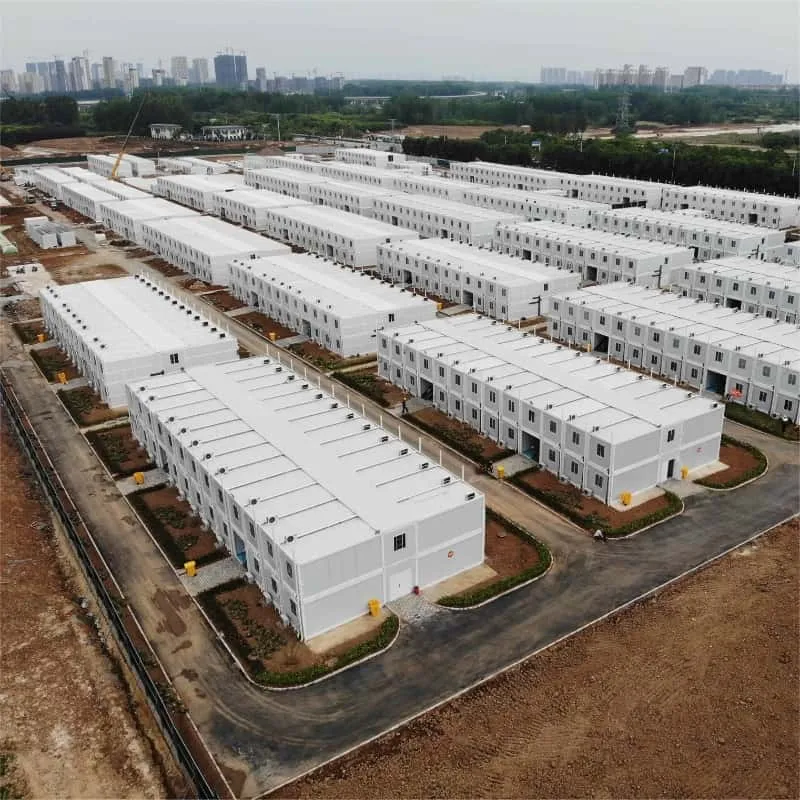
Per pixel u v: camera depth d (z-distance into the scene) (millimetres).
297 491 60344
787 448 79750
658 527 66125
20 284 147125
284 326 121750
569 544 64000
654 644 52062
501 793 41375
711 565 60625
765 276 122500
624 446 67625
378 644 52125
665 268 135125
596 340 109750
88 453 81500
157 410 75062
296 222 175125
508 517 68125
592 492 70562
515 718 46219
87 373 99938
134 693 49344
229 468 63781
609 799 40812
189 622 55562
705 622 54031
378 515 56531
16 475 77062
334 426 71938
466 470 76562
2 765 43844
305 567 50750
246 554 59438
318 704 47719
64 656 52500
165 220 178750
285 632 54000
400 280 146750
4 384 100188
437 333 97562
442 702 47562
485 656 51406
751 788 41312
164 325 102375
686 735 44719
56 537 66750
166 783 42812
